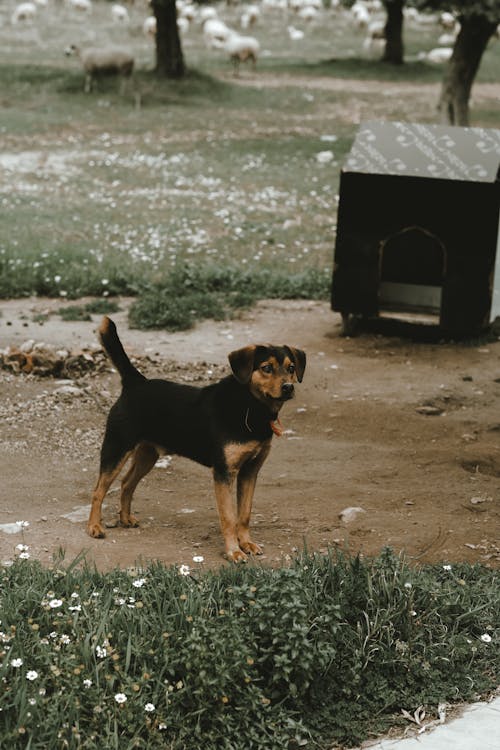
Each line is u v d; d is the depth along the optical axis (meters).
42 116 28.86
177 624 4.46
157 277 14.15
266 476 7.36
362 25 54.97
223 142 26.78
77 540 5.98
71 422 8.44
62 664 4.12
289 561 5.67
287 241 17.08
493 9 23.02
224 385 5.67
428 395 9.41
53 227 17.62
